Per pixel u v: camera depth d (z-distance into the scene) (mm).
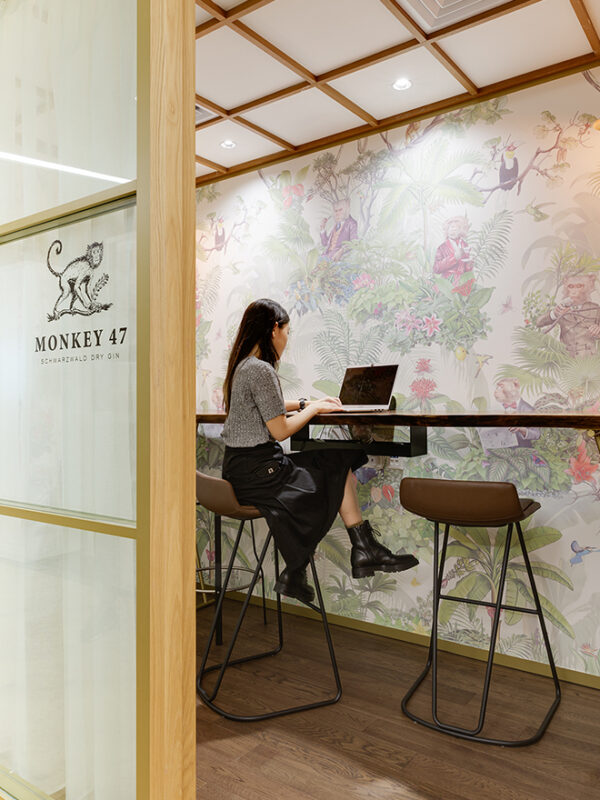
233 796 1723
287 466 2393
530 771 1829
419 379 2816
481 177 2641
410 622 2832
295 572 2320
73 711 1298
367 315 2982
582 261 2400
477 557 2645
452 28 2152
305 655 2703
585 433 2393
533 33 2207
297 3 2008
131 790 1191
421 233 2809
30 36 1407
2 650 1454
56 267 1325
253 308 2545
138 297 1131
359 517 2527
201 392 3676
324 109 2771
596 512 2373
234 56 2322
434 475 2770
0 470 1460
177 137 1131
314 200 3166
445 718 2146
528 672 2518
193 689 1160
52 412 1333
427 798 1707
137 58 1145
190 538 1152
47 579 1346
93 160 1249
